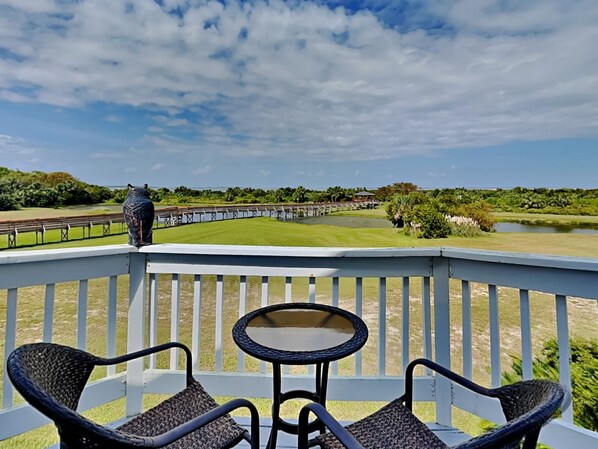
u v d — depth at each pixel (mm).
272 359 1069
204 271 1846
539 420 646
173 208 20969
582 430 1402
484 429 2377
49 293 1586
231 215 26578
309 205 29641
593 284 1371
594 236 13938
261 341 1200
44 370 923
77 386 1072
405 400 1312
